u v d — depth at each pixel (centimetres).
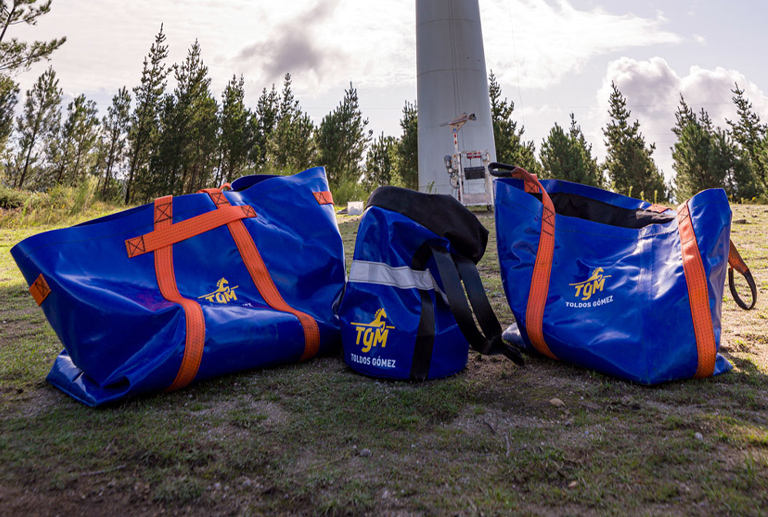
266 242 240
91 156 3052
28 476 131
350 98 2530
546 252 224
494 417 167
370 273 218
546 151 3203
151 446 148
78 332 187
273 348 212
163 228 221
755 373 194
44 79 2916
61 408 180
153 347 187
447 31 1491
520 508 114
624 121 3728
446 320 214
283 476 131
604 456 137
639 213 235
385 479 129
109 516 115
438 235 219
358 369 212
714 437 143
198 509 117
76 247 201
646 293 196
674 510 110
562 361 220
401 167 2327
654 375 184
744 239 563
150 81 2859
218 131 3131
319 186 271
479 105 1508
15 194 1433
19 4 1714
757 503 110
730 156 2786
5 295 418
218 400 185
